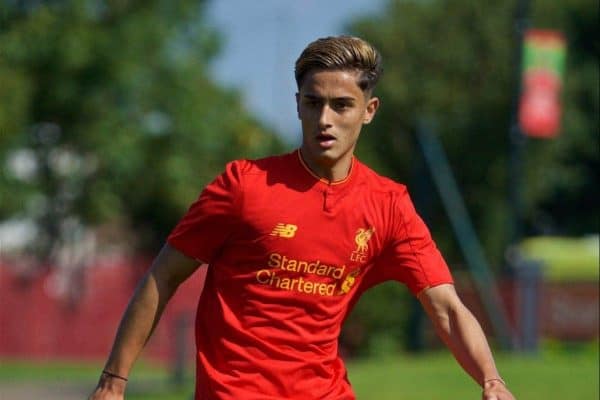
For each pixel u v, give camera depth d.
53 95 90.81
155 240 127.44
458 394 45.88
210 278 16.30
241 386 15.75
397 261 16.45
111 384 16.20
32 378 83.12
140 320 16.20
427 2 151.25
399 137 145.12
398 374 50.88
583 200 162.12
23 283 108.31
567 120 148.62
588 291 69.50
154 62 93.44
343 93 15.66
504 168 142.62
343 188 15.95
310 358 15.84
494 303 72.38
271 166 15.96
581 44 157.25
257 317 15.84
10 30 89.25
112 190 97.38
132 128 93.25
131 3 92.31
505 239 141.12
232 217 15.80
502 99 143.88
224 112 96.44
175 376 68.94
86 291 108.12
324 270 15.85
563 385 45.69
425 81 145.62
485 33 146.00
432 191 83.06
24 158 97.12
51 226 101.94
